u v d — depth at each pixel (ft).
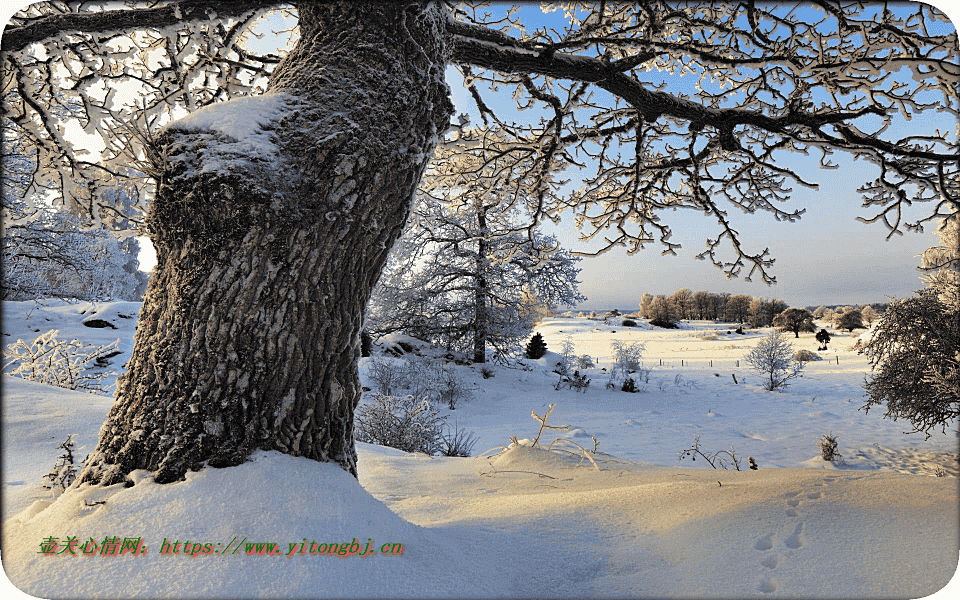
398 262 63.87
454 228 63.31
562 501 9.84
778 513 7.62
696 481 11.28
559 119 14.98
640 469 14.92
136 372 7.72
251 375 7.46
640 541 7.63
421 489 12.44
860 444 32.71
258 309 7.54
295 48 9.11
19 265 52.08
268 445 7.47
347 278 8.22
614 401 52.60
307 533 6.36
